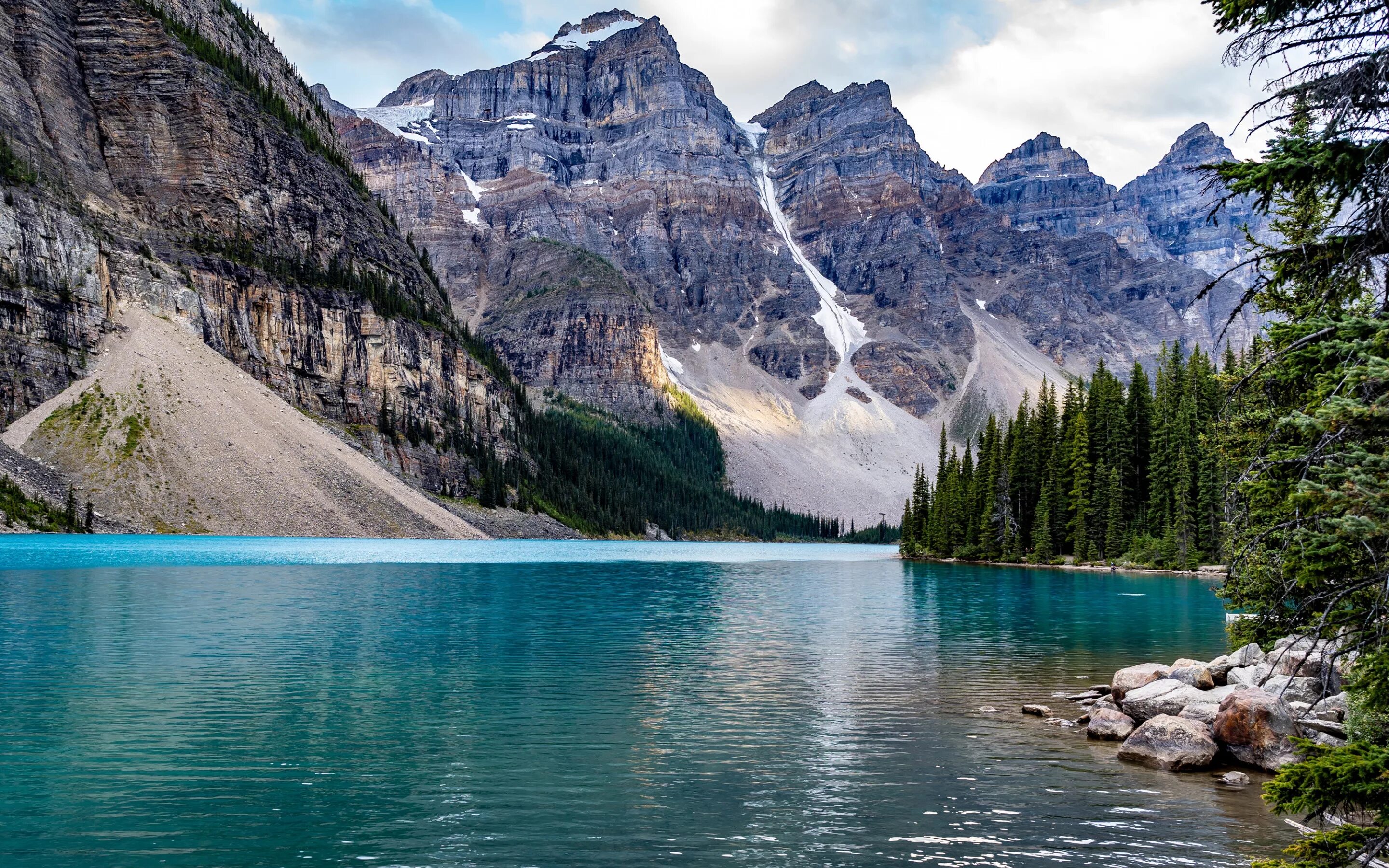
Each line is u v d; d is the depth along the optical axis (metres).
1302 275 12.13
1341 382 10.71
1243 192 11.75
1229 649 43.44
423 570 93.38
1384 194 10.94
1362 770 10.53
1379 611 11.14
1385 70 10.41
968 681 34.44
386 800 19.69
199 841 17.27
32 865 16.08
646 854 16.88
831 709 29.23
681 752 23.91
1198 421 112.69
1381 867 11.40
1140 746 23.64
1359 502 10.21
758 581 95.12
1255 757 22.98
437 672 34.41
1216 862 16.78
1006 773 22.39
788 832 18.12
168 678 31.98
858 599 72.19
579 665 36.62
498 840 17.48
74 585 63.59
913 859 16.78
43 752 22.75
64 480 121.94
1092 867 16.45
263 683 31.52
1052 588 86.56
